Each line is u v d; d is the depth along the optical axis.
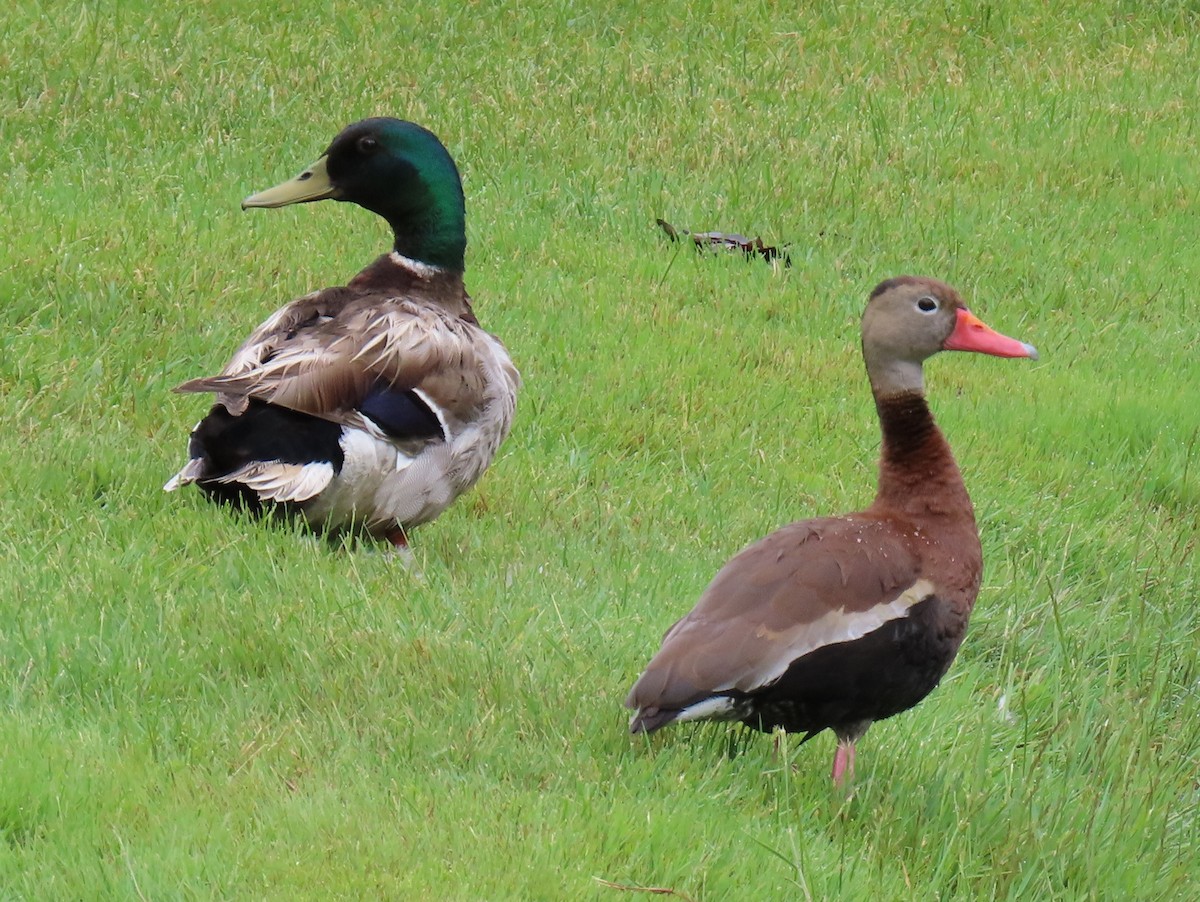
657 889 7.13
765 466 13.55
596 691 9.20
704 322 16.39
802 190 19.95
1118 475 14.64
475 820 7.50
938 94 23.41
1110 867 8.43
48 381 12.65
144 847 7.03
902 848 8.20
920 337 8.94
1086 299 18.45
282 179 18.31
